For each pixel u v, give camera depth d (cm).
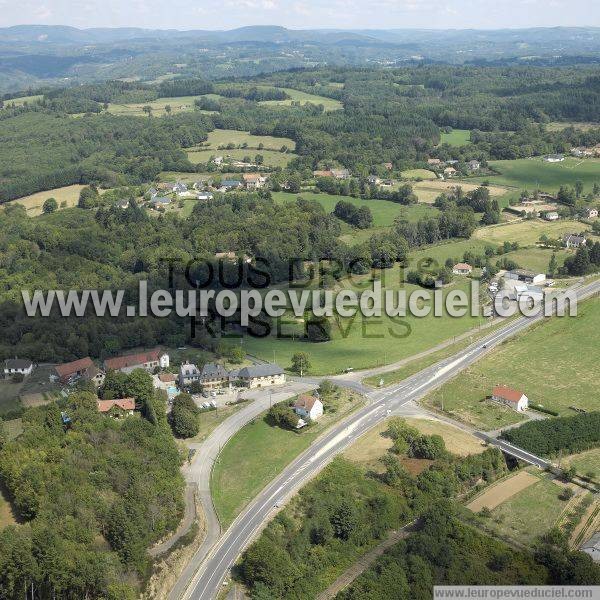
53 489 15750
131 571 14575
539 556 15150
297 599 14438
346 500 16625
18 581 13588
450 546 15425
